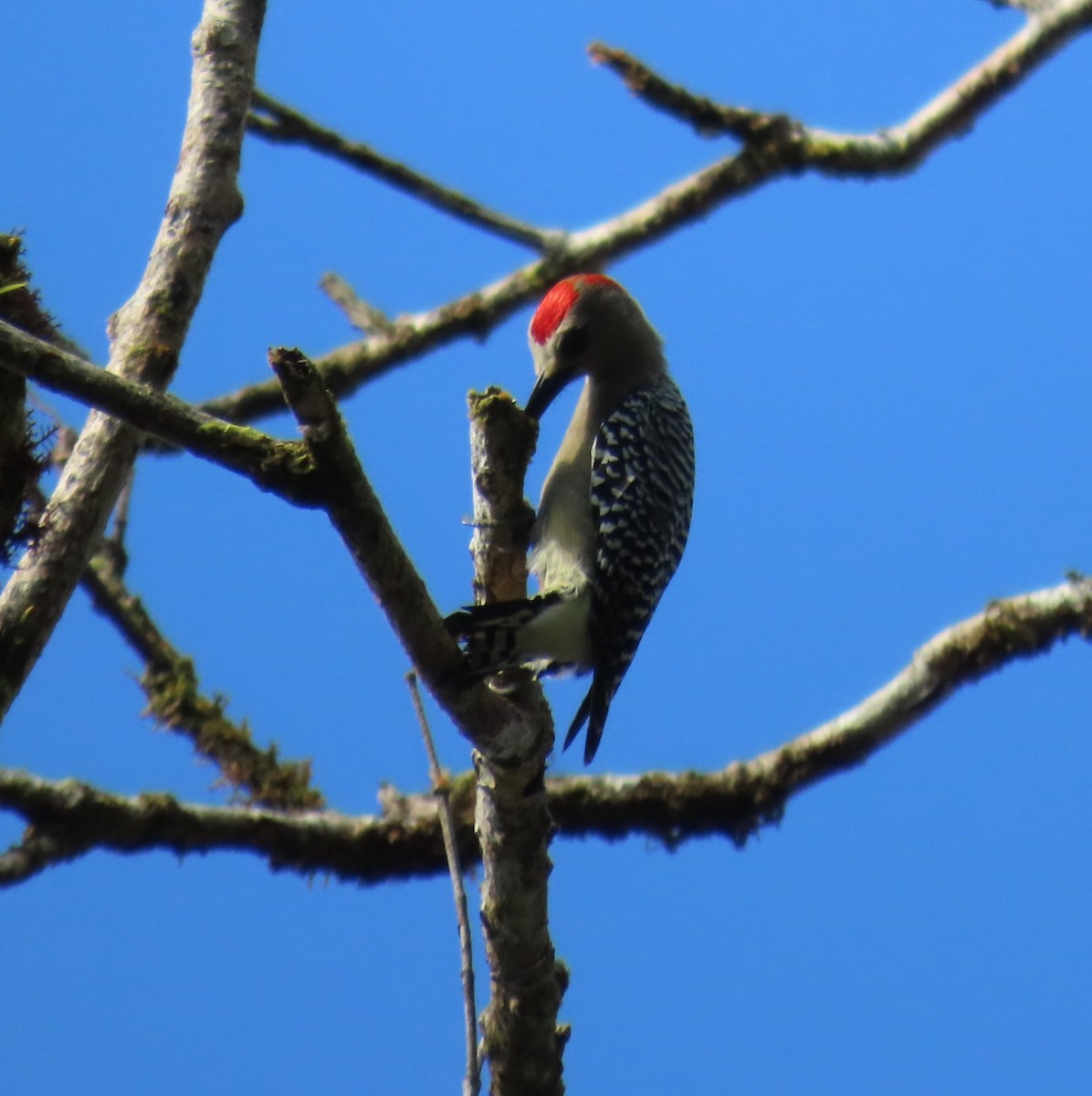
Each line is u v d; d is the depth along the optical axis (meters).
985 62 13.82
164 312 7.92
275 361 5.64
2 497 7.07
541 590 10.26
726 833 11.56
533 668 8.65
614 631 10.40
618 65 13.75
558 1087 8.55
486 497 8.06
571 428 11.46
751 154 13.81
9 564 7.14
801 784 11.57
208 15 8.90
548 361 11.73
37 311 7.59
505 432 7.91
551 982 8.31
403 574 6.36
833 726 11.62
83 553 7.17
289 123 13.18
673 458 11.23
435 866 11.02
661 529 10.81
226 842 10.46
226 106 8.59
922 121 13.88
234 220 8.38
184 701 12.02
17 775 9.74
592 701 10.27
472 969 6.54
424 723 7.23
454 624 7.76
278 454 5.86
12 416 7.07
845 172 13.83
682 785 11.58
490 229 13.92
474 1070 6.32
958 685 11.52
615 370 11.64
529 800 7.72
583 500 10.73
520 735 7.39
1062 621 11.43
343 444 5.84
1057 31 13.66
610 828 11.59
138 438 7.41
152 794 10.16
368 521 6.05
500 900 8.00
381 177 13.36
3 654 6.89
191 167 8.38
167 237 8.16
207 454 5.86
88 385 5.79
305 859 10.81
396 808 11.14
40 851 9.60
